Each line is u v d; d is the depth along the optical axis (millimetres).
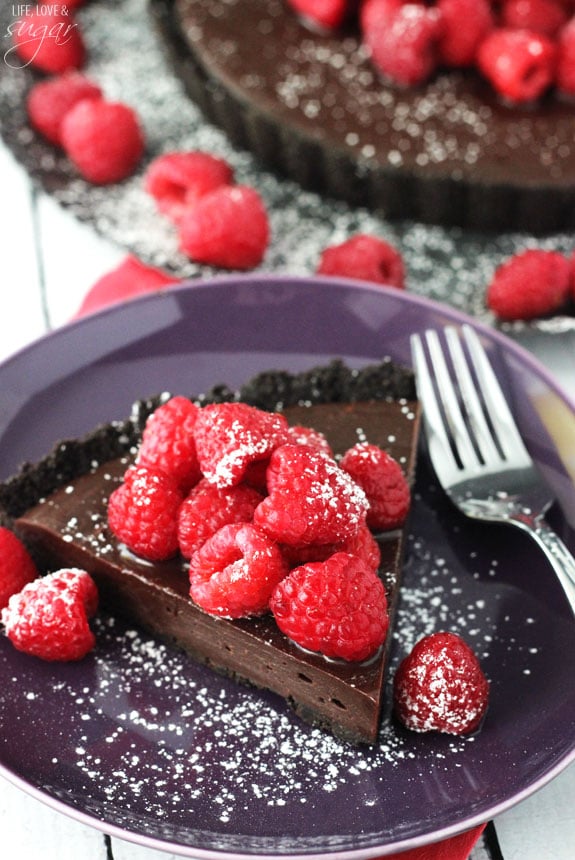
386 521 502
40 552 522
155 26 679
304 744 482
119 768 474
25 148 657
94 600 502
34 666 495
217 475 485
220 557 480
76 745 479
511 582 511
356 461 501
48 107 651
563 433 530
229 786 471
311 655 481
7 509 522
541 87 631
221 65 651
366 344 556
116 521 500
